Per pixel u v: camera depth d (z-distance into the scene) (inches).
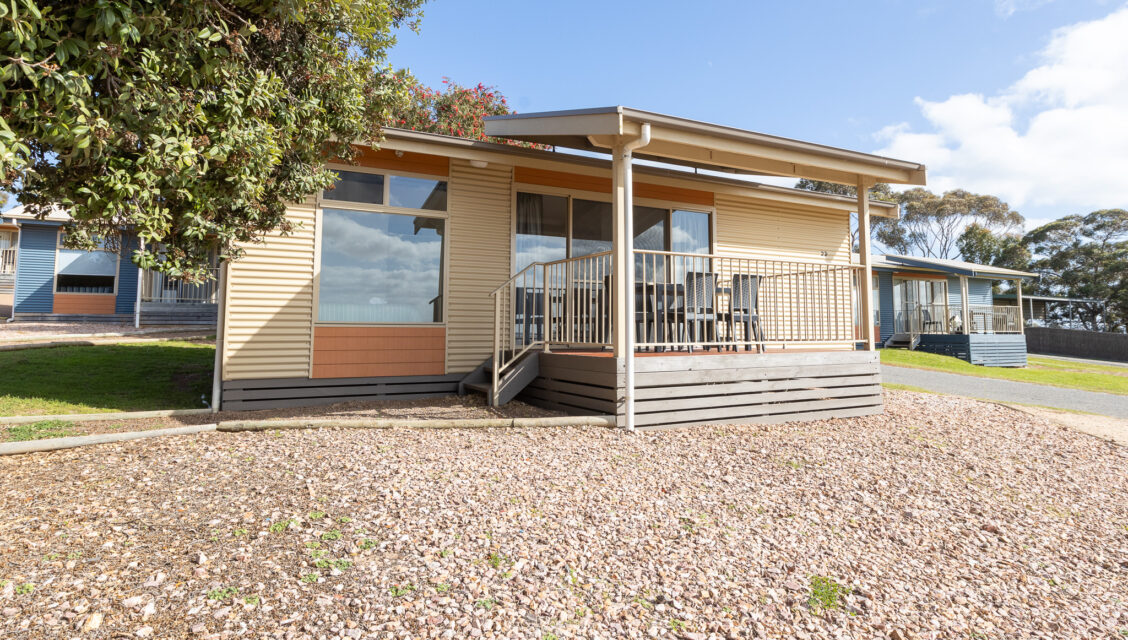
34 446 175.5
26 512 129.1
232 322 267.7
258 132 162.1
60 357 369.4
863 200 305.1
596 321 251.1
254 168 167.9
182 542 116.3
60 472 156.6
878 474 194.2
